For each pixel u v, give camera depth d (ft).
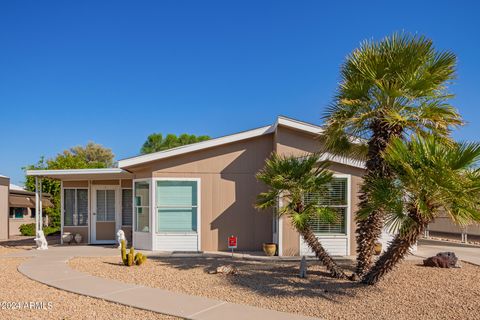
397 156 20.27
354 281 25.90
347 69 26.35
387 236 37.78
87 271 29.66
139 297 21.70
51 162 82.99
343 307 20.18
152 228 41.73
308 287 24.27
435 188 19.24
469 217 18.80
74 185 51.19
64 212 50.98
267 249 38.42
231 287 24.34
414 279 26.68
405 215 21.01
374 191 21.74
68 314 18.92
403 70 24.04
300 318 18.25
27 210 78.79
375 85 24.47
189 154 42.45
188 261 35.17
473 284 25.38
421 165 19.65
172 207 42.09
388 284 25.05
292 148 39.75
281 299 21.61
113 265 32.65
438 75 23.62
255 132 42.19
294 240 38.63
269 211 42.60
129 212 51.01
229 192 42.63
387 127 24.50
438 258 31.89
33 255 38.63
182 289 23.84
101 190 51.13
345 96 25.77
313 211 27.35
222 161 42.78
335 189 39.32
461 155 19.25
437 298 21.89
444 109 23.61
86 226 51.08
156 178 41.98
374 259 33.42
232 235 42.32
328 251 38.86
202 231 42.11
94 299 21.57
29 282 25.88
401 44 24.53
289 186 26.96
